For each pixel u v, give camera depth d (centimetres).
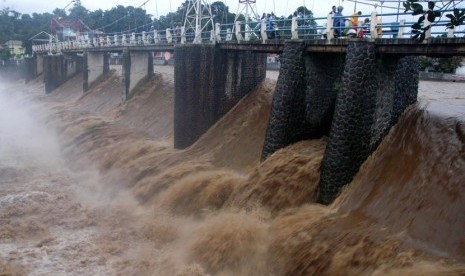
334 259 1349
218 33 2744
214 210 1975
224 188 2031
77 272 1755
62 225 2156
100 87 4984
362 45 1655
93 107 4556
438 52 1516
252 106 2716
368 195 1585
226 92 2820
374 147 1750
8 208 2319
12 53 10700
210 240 1723
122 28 9194
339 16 1878
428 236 1266
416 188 1431
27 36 11162
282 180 1875
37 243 1986
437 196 1347
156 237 1944
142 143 2958
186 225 1964
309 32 2861
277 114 2027
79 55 6122
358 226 1456
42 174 2922
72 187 2656
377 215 1470
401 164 1580
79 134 3503
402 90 1845
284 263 1480
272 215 1798
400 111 1848
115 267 1777
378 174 1638
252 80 2909
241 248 1627
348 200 1638
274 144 2044
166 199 2148
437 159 1449
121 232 2027
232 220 1780
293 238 1543
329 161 1714
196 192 2092
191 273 1619
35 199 2436
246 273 1556
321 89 2089
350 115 1675
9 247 1952
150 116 3559
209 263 1655
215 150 2552
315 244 1454
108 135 3309
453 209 1277
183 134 2738
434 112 1672
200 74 2725
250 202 1886
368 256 1289
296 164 1894
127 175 2566
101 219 2195
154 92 3962
